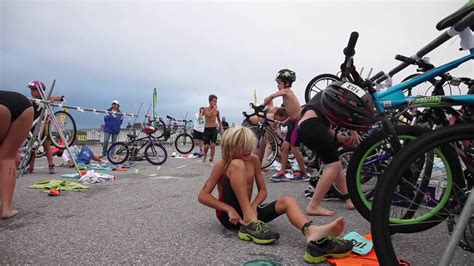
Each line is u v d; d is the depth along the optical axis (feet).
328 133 9.60
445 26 5.72
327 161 9.76
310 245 6.24
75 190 13.62
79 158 24.36
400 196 6.53
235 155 7.97
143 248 6.90
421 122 7.55
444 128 4.48
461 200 5.65
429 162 6.12
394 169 4.48
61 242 7.23
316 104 10.01
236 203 8.07
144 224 8.70
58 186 13.98
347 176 8.03
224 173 8.17
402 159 4.48
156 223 8.80
